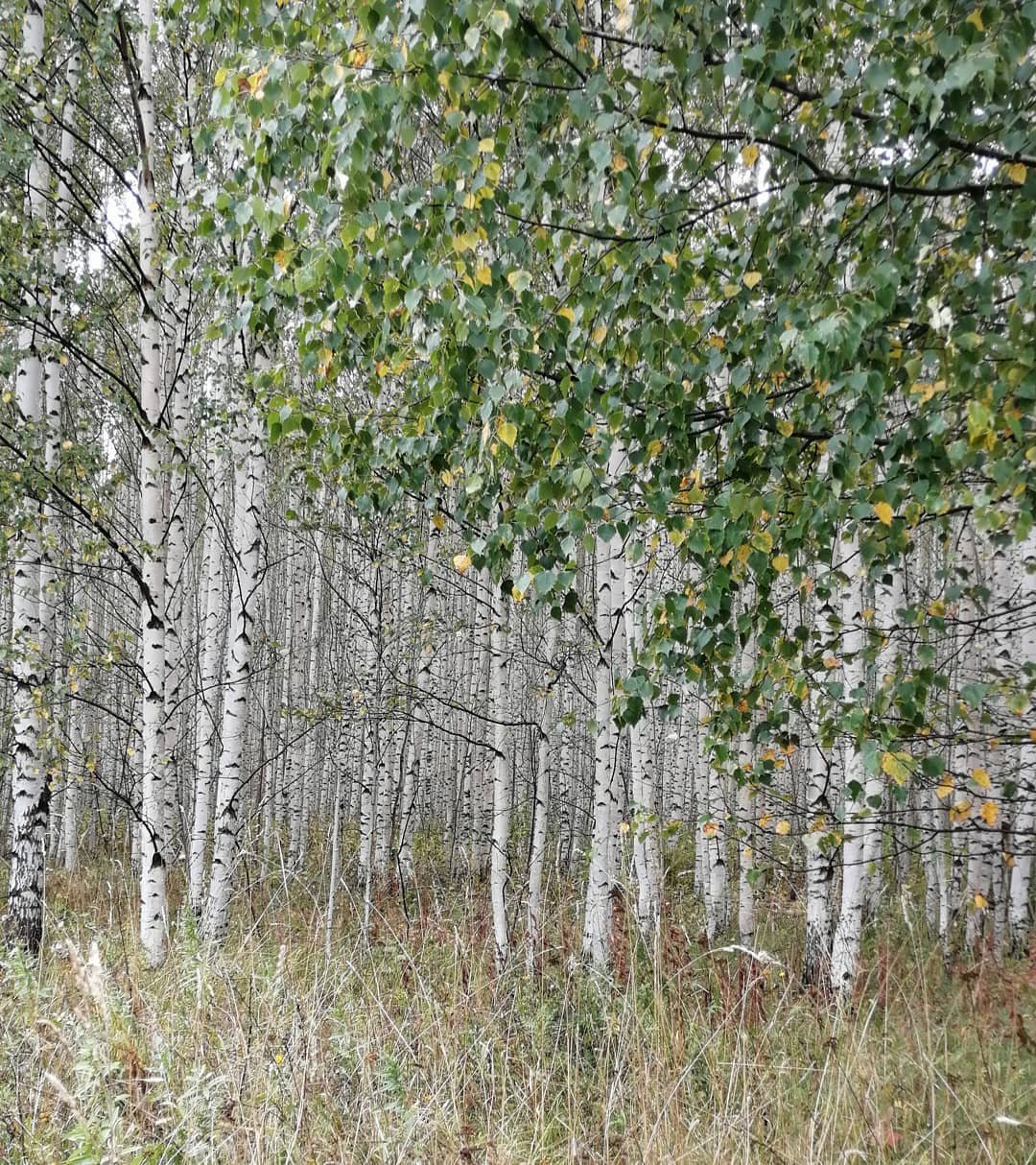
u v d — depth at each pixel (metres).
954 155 2.98
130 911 8.38
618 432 3.50
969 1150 3.62
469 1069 4.30
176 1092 3.79
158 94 9.01
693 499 3.28
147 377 6.91
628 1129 3.73
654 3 2.69
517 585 3.29
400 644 9.71
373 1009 4.86
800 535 3.21
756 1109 3.63
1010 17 2.35
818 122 3.12
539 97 2.97
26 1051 4.27
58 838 14.46
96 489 7.57
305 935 7.28
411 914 8.70
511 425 3.09
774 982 5.43
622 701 3.57
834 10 2.84
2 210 6.71
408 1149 3.51
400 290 3.21
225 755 6.84
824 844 3.98
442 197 2.96
